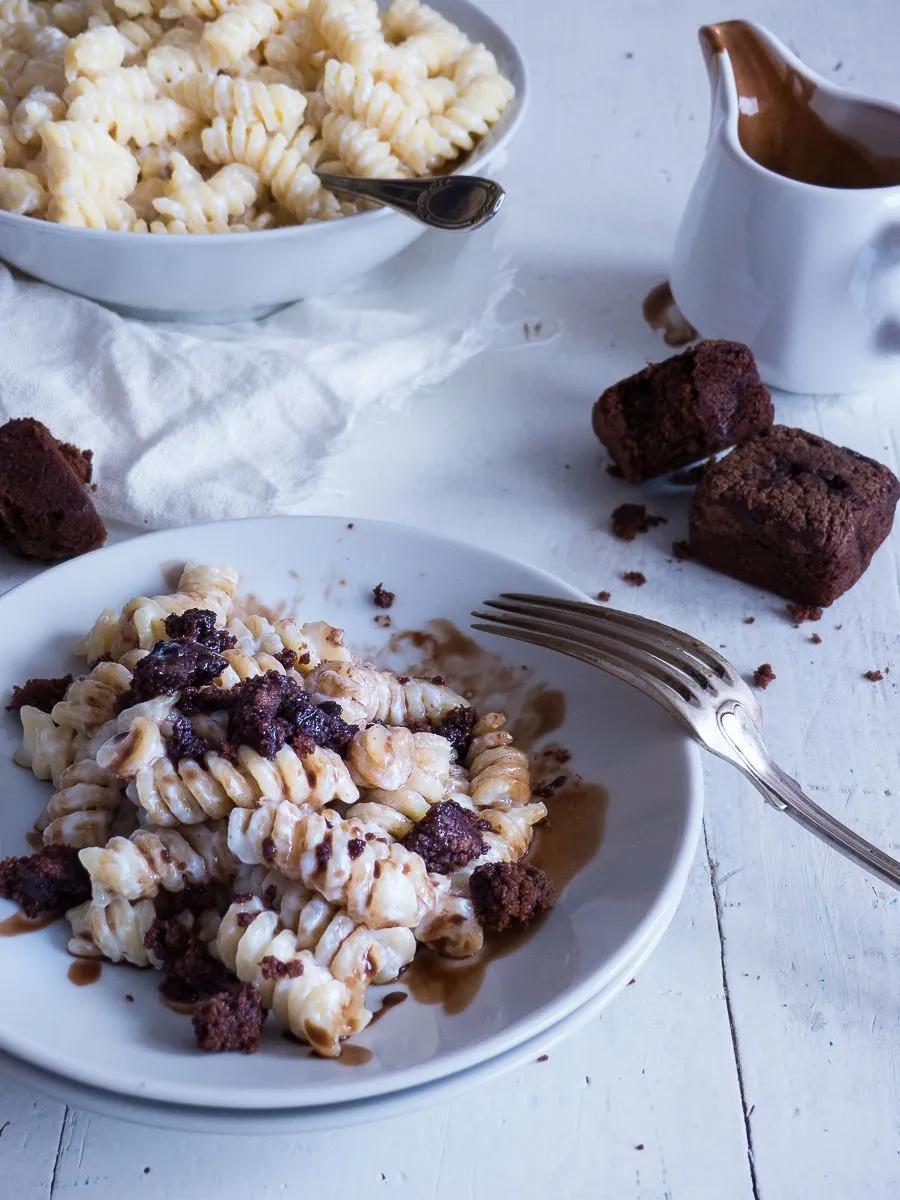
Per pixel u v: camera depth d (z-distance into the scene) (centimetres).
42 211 79
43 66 83
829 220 77
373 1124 60
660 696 65
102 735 63
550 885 62
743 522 74
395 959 59
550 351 85
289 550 71
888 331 80
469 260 88
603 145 97
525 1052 56
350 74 81
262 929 59
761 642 74
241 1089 54
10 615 67
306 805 61
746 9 107
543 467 80
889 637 74
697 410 77
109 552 70
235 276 79
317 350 81
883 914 65
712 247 81
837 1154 60
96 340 80
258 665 65
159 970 59
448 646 70
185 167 80
